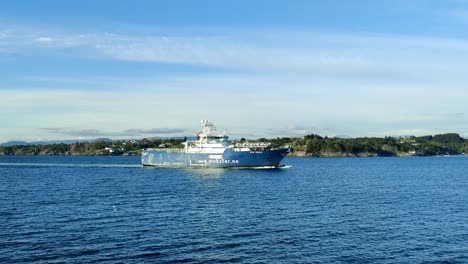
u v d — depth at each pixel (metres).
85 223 57.12
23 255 42.16
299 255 43.19
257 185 109.69
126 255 42.62
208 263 40.59
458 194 92.88
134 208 70.00
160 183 114.94
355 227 55.72
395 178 142.00
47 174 153.75
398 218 62.25
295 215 64.19
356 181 128.12
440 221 60.00
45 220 58.94
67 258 41.41
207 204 74.94
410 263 41.03
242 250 44.72
